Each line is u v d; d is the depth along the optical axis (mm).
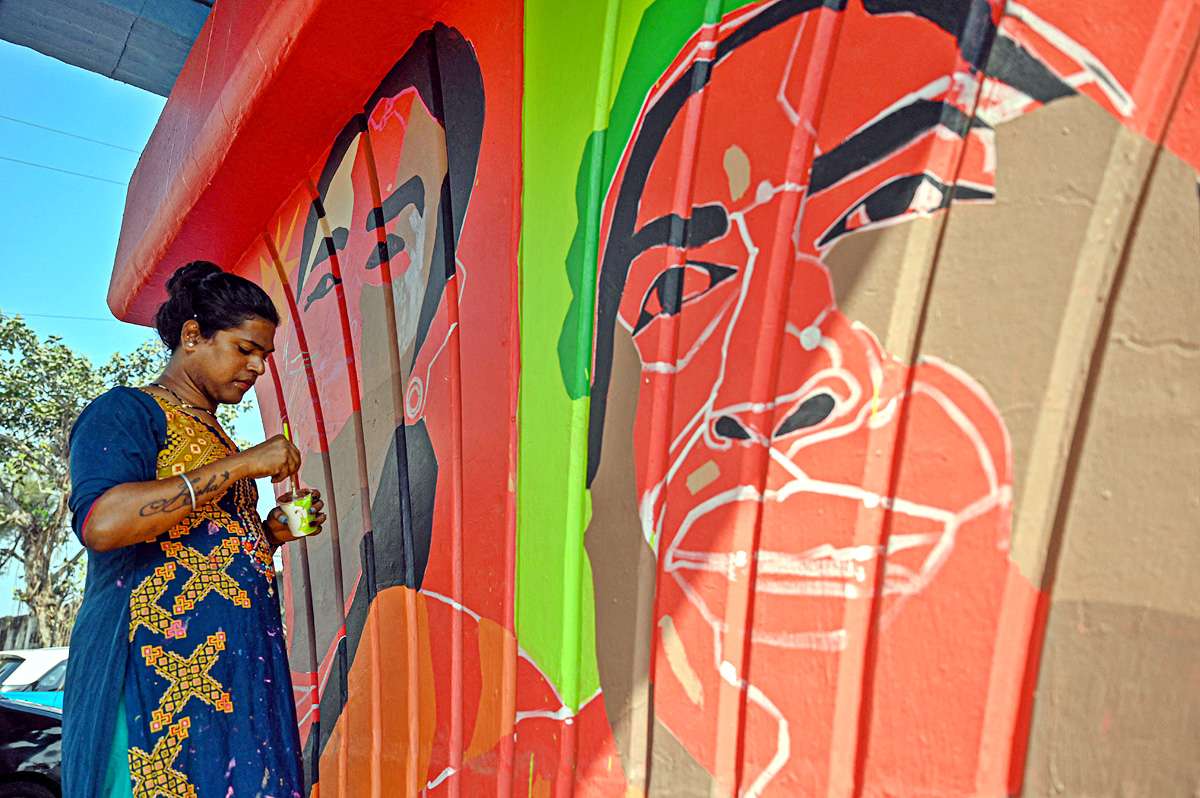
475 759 1746
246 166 3074
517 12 1921
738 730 1111
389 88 2523
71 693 1484
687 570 1232
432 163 2260
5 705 4168
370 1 2203
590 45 1647
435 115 2254
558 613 1513
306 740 2730
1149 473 780
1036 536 843
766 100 1219
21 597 18156
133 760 1425
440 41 2266
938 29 998
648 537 1319
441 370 2115
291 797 1583
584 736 1413
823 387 1062
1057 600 824
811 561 1043
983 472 890
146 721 1450
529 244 1775
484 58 2057
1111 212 825
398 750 2105
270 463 1621
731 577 1152
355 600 2504
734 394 1196
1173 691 743
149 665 1473
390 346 2430
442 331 2129
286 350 3354
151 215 3871
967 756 861
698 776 1154
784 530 1086
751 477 1149
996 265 907
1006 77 931
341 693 2521
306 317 3119
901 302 979
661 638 1268
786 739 1039
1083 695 798
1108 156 833
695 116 1349
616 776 1315
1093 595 803
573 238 1619
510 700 1643
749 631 1119
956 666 884
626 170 1502
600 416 1490
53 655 7809
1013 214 901
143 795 1415
